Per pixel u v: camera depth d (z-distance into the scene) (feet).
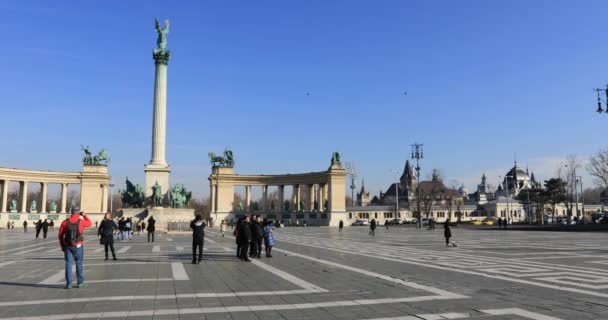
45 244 133.08
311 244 129.49
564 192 461.78
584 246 116.37
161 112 270.46
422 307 40.09
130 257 89.04
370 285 52.37
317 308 39.93
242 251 81.30
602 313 37.47
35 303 42.42
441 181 542.57
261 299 44.19
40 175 361.71
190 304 41.86
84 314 37.78
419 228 317.01
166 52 273.54
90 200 377.91
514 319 35.53
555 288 49.75
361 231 250.16
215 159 408.05
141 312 38.45
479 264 73.77
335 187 367.86
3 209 339.98
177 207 263.90
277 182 407.85
